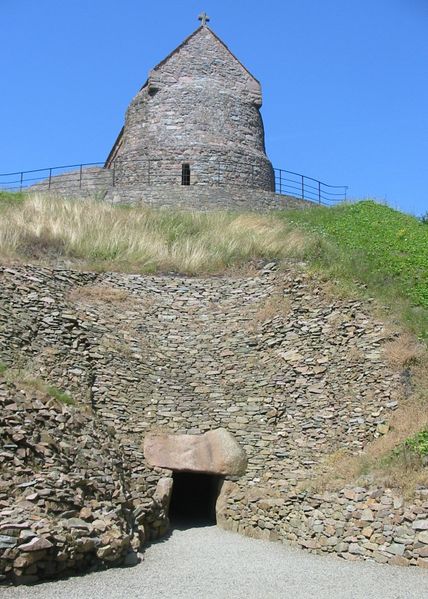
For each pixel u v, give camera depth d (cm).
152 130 3097
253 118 3259
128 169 3097
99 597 886
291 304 1834
